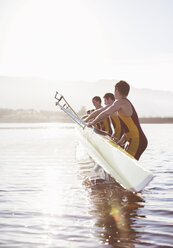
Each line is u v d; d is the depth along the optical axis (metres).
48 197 3.87
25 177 5.34
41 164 6.96
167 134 21.61
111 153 3.96
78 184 4.64
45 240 2.51
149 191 4.14
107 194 3.97
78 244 2.41
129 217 3.03
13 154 9.15
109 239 2.49
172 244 2.39
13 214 3.18
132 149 4.07
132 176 3.44
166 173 5.68
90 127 5.25
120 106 4.07
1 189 4.38
